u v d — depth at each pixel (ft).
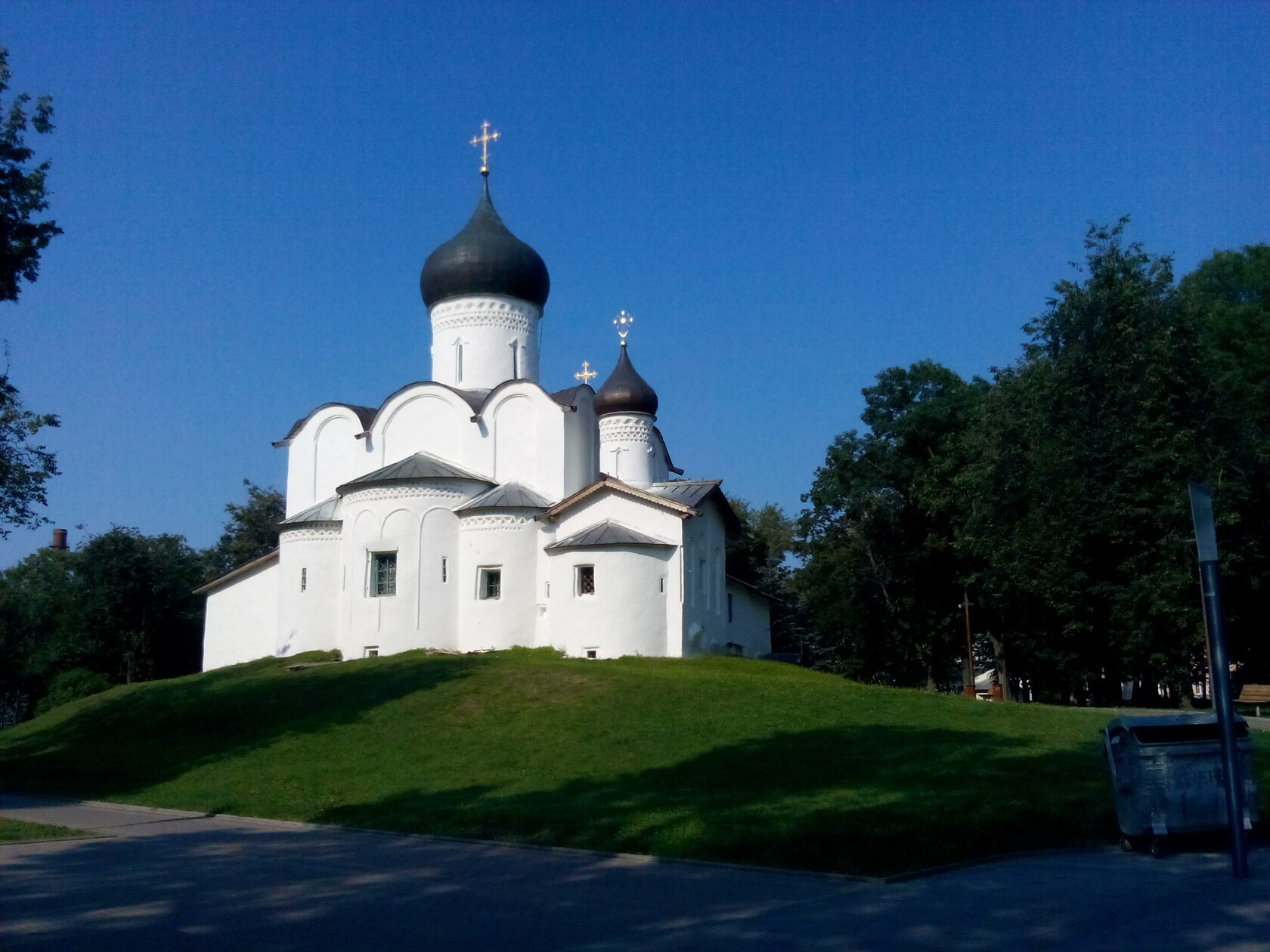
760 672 117.80
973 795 54.54
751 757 67.26
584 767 69.15
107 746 94.27
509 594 127.95
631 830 50.88
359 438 146.00
